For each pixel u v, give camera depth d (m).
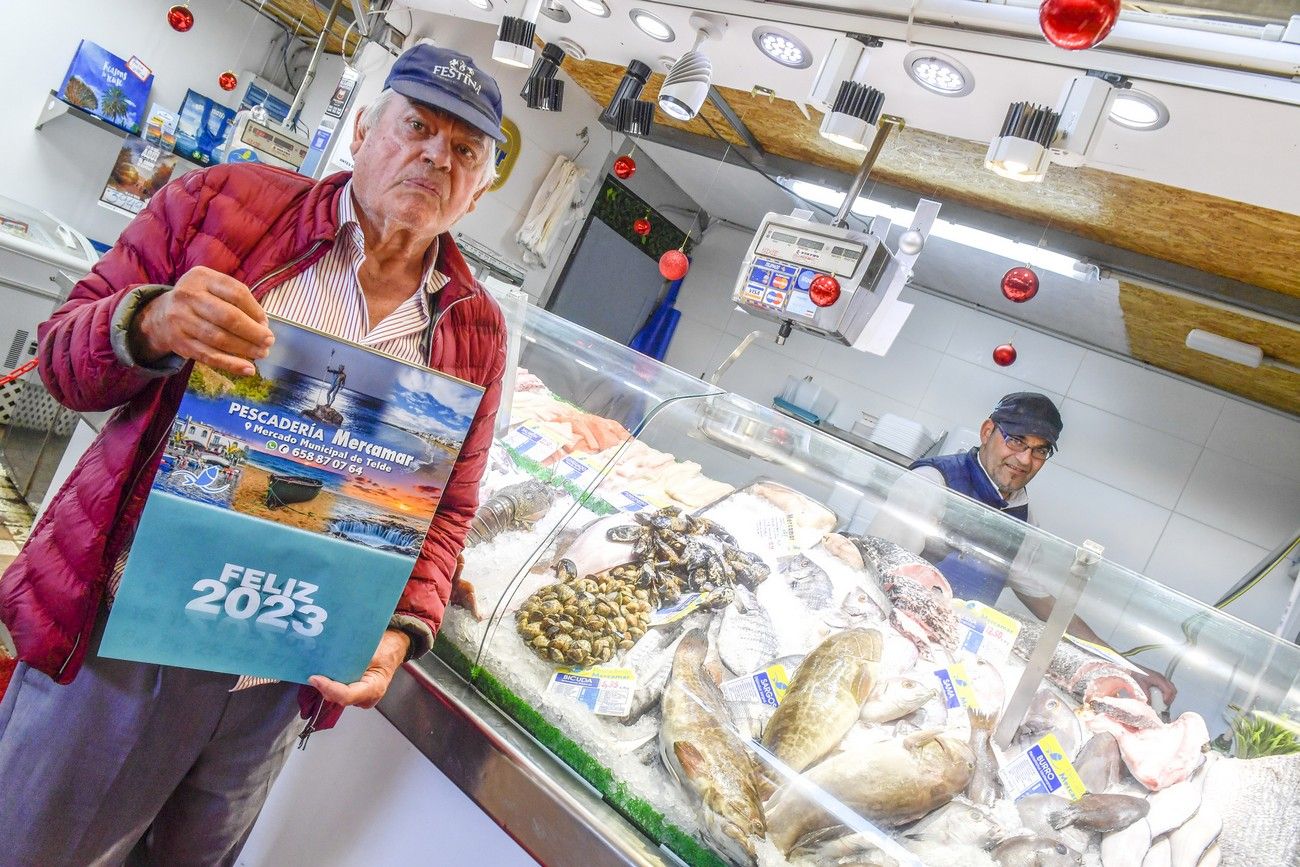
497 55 3.80
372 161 1.19
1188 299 4.33
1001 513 1.82
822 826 1.41
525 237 5.83
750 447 2.10
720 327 7.33
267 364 1.05
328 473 1.12
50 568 1.15
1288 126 2.34
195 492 1.06
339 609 1.17
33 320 3.78
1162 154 2.77
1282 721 1.47
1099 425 5.91
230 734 1.31
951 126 3.28
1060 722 1.53
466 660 1.72
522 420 2.25
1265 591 5.32
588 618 1.72
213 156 6.95
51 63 5.91
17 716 1.23
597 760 1.52
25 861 1.21
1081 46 1.34
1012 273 3.61
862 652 1.62
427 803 1.64
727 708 1.55
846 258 3.82
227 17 6.91
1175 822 1.41
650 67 4.12
